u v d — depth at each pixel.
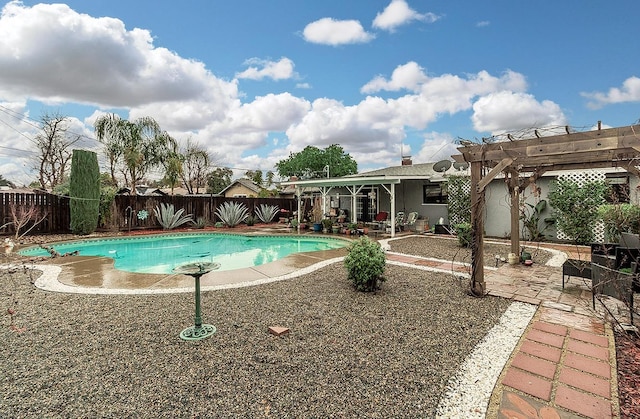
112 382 2.96
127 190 26.22
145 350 3.59
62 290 6.04
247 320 4.48
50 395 2.77
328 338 3.88
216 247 13.62
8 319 4.53
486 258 9.03
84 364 3.29
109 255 11.63
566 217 11.70
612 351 3.53
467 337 3.91
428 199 16.75
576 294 5.59
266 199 22.77
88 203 14.10
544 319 4.47
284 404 2.64
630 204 8.27
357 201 19.83
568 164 7.84
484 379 3.00
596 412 2.54
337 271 7.51
